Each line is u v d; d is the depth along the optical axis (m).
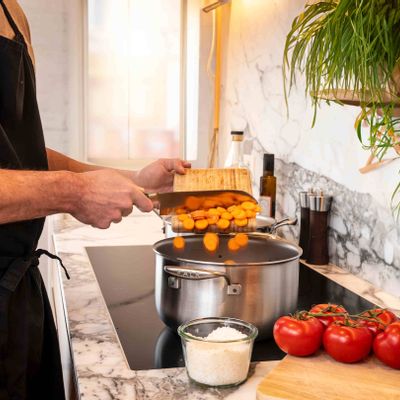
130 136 2.50
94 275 1.51
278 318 1.10
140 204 1.10
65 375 1.49
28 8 2.31
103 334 1.14
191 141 2.54
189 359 0.92
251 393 0.91
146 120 2.51
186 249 1.25
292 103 1.80
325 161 1.63
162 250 1.21
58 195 1.01
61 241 1.86
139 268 1.58
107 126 2.47
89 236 1.94
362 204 1.46
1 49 1.11
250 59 2.13
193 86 2.50
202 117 2.50
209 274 1.04
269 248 1.25
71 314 1.24
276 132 1.93
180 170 1.39
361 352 0.94
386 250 1.38
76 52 2.37
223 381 0.91
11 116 1.12
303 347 0.95
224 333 0.96
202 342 0.91
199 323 1.00
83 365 1.00
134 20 2.42
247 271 1.05
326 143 1.62
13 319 1.08
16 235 1.10
